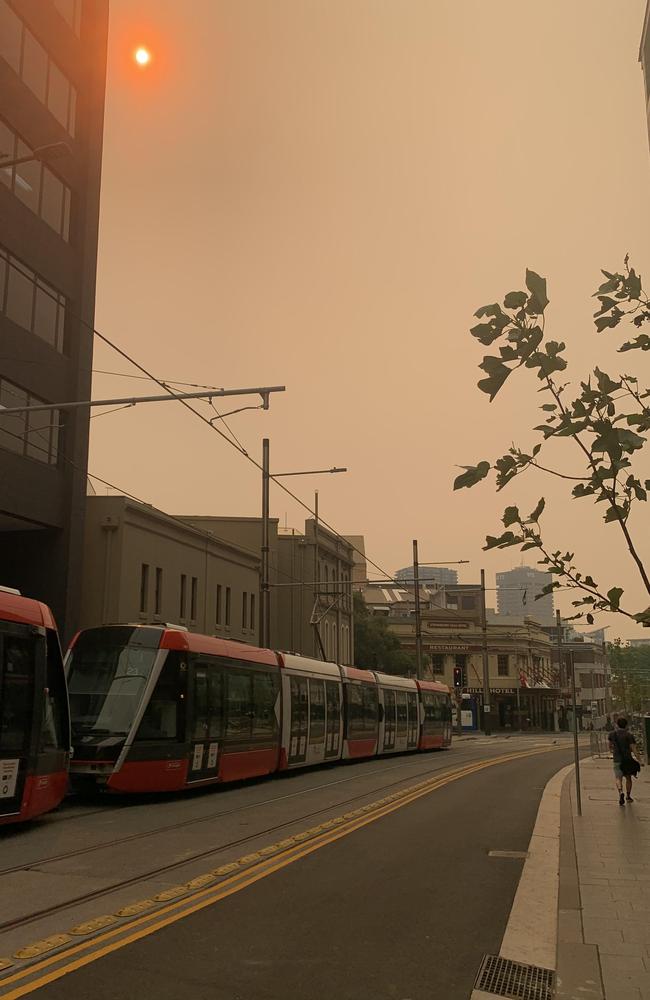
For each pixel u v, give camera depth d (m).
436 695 41.22
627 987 6.10
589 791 22.22
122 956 6.60
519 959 6.95
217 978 6.17
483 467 4.25
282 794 18.91
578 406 4.11
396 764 30.25
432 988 6.14
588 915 8.26
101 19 32.78
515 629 83.69
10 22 27.34
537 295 4.04
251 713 20.64
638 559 4.14
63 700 13.71
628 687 77.50
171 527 36.12
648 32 15.15
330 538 59.66
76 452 29.58
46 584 28.67
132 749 16.17
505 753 41.31
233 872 9.95
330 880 9.81
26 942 6.89
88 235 31.20
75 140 31.16
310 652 54.41
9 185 27.09
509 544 4.30
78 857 10.68
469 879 10.19
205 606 39.31
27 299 27.83
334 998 5.85
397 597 99.25
